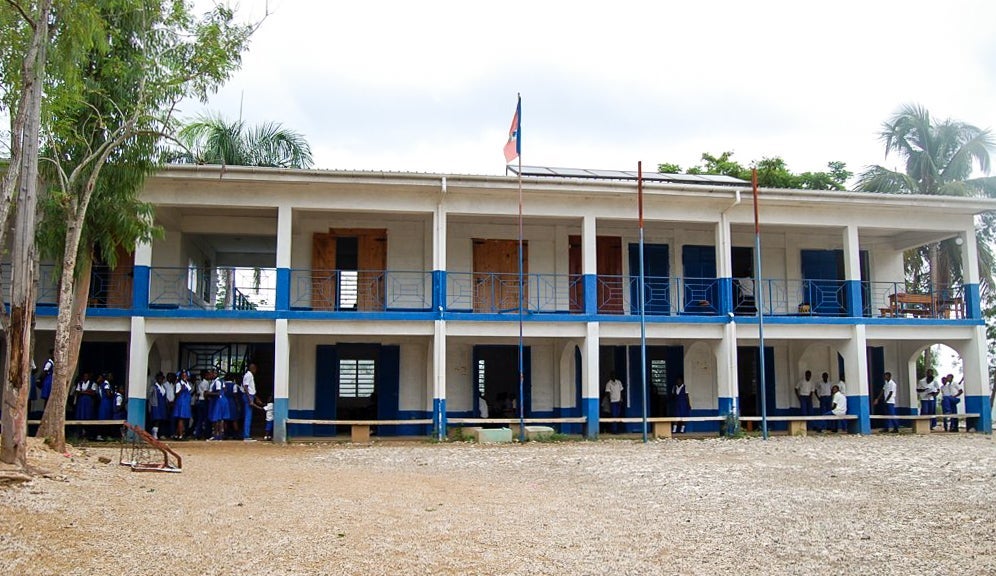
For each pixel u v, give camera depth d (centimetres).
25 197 975
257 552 673
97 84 1257
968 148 2552
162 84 1247
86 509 804
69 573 602
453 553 685
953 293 2539
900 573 638
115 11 1257
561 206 1831
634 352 2095
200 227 1878
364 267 1942
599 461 1357
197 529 747
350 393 1962
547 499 969
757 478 1152
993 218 2591
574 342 1983
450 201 1789
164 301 1838
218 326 1700
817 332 1914
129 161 1339
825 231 2128
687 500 965
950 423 2059
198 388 1764
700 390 2105
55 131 1198
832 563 667
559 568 646
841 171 2934
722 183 2014
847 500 962
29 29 1095
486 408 1973
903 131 2641
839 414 1897
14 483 884
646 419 1780
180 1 1262
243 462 1316
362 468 1265
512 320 1797
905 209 1950
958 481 1111
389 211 1772
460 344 2005
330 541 714
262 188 1720
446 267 1980
